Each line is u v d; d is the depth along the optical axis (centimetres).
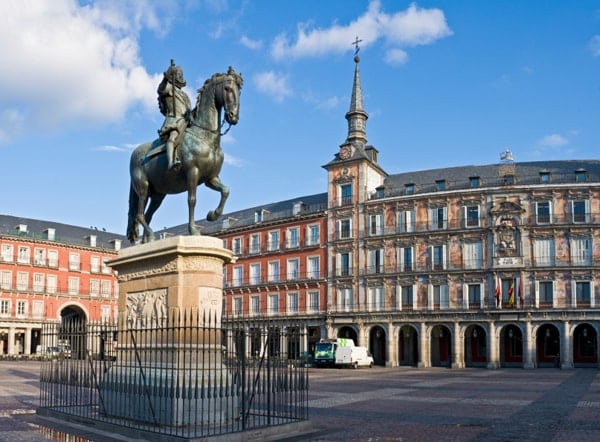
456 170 7406
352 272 7288
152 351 1354
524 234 6500
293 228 7919
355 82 7900
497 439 1359
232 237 8594
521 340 6606
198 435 1125
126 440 1185
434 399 2414
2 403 2047
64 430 1355
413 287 6894
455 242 6775
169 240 1355
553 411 1973
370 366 6462
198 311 1251
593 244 6325
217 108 1411
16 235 8825
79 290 9312
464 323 6562
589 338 6419
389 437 1364
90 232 10081
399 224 7088
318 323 7412
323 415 1780
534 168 6950
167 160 1398
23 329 8700
